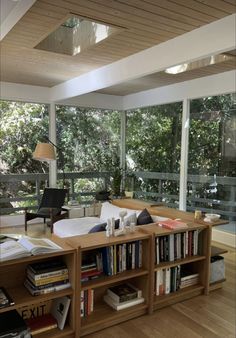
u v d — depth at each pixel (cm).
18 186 569
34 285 214
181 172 536
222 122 475
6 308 196
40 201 578
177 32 298
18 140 565
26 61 402
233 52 350
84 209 549
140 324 248
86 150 644
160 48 330
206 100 498
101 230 285
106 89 602
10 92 541
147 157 627
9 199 561
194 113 519
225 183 472
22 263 222
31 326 219
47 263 229
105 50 353
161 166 591
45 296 212
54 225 429
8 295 208
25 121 570
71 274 224
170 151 569
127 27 287
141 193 641
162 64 328
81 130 635
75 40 356
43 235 489
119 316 246
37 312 233
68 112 616
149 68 345
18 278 229
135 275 254
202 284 302
